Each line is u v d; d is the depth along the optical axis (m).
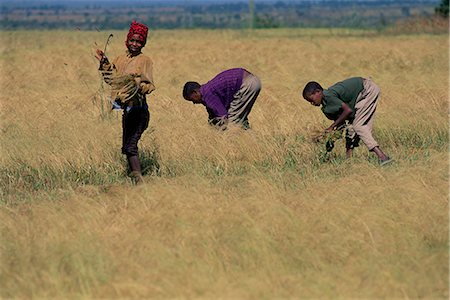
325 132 20.30
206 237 14.02
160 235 14.28
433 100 27.31
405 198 15.90
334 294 12.30
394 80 35.78
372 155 21.08
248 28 115.62
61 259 13.36
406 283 12.62
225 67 44.97
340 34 88.69
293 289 12.44
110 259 13.41
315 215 15.01
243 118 22.17
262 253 13.44
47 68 45.03
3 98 31.34
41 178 19.91
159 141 21.42
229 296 12.12
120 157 20.77
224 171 19.66
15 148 21.50
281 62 46.47
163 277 12.64
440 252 13.45
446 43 61.50
